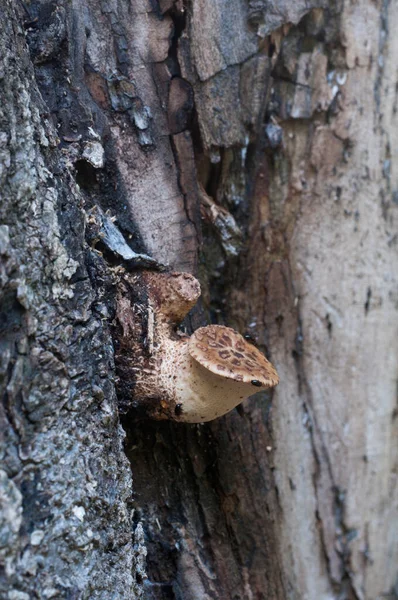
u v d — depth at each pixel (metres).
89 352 0.92
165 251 1.00
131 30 0.99
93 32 0.98
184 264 1.00
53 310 0.91
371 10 1.07
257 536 1.04
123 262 0.96
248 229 1.06
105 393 0.93
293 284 1.07
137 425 0.99
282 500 1.07
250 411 1.05
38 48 0.96
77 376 0.91
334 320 1.09
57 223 0.92
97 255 0.94
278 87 1.05
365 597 1.11
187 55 1.00
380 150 1.09
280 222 1.07
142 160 0.99
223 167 1.04
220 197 1.04
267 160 1.06
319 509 1.09
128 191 0.99
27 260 0.90
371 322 1.10
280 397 1.07
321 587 1.09
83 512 0.90
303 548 1.08
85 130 0.97
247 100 1.03
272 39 1.04
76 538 0.89
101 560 0.91
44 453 0.89
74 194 0.93
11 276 0.89
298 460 1.08
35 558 0.88
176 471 1.00
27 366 0.89
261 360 0.96
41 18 0.96
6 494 0.87
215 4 1.01
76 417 0.91
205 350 0.94
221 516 1.02
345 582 1.10
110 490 0.92
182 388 0.95
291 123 1.06
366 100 1.08
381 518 1.11
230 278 1.05
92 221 0.95
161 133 1.00
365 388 1.10
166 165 1.00
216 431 1.02
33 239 0.90
